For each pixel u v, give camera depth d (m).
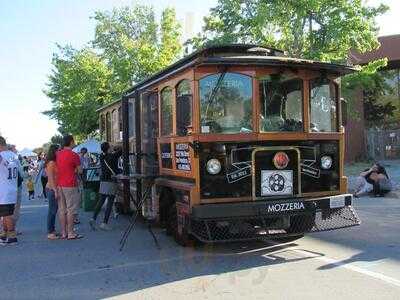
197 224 8.77
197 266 8.21
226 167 8.73
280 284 7.03
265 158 8.88
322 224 9.18
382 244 9.38
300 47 20.50
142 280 7.54
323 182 9.27
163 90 10.28
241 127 8.81
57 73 34.09
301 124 9.10
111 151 13.98
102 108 16.92
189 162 8.91
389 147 33.84
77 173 11.28
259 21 19.45
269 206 8.61
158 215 10.65
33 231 12.43
